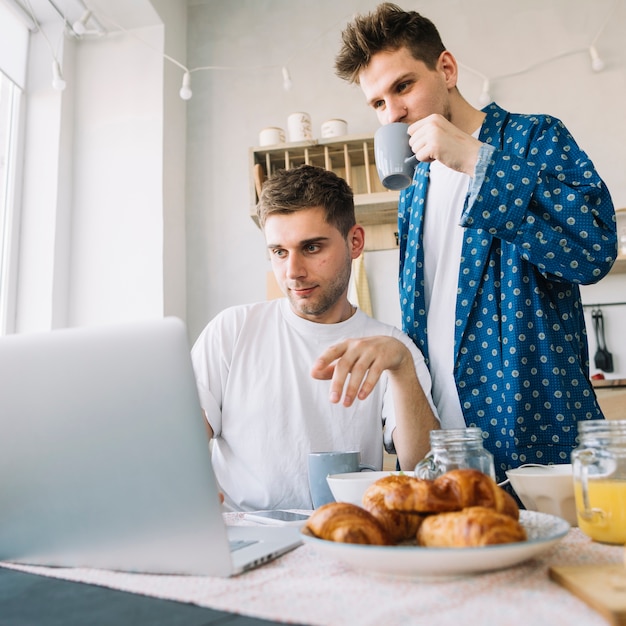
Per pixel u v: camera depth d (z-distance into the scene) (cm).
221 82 269
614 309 225
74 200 241
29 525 55
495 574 46
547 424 105
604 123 236
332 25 267
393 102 115
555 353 107
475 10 254
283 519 73
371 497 54
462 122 122
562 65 244
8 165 229
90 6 237
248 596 43
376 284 241
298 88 263
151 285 230
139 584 48
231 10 277
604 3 245
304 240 111
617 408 212
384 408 114
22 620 40
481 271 112
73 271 235
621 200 229
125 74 248
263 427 111
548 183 98
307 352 116
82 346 51
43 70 240
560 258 98
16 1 229
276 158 238
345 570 50
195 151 264
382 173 112
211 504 49
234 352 118
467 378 111
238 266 252
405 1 260
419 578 46
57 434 52
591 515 56
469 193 98
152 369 49
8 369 53
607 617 36
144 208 236
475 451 63
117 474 51
